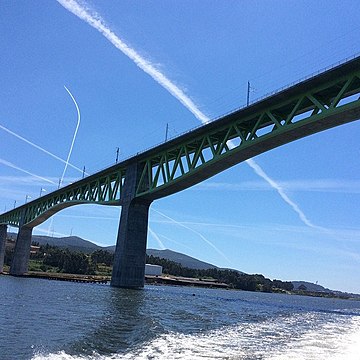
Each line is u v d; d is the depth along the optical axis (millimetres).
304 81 47500
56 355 14133
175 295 66688
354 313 68062
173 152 71312
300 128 49031
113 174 85188
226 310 42719
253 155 58062
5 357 13398
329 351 19219
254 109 54812
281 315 42938
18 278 101875
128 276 71312
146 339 18625
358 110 43719
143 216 75688
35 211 120812
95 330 20547
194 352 16156
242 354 16391
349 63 43062
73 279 115312
